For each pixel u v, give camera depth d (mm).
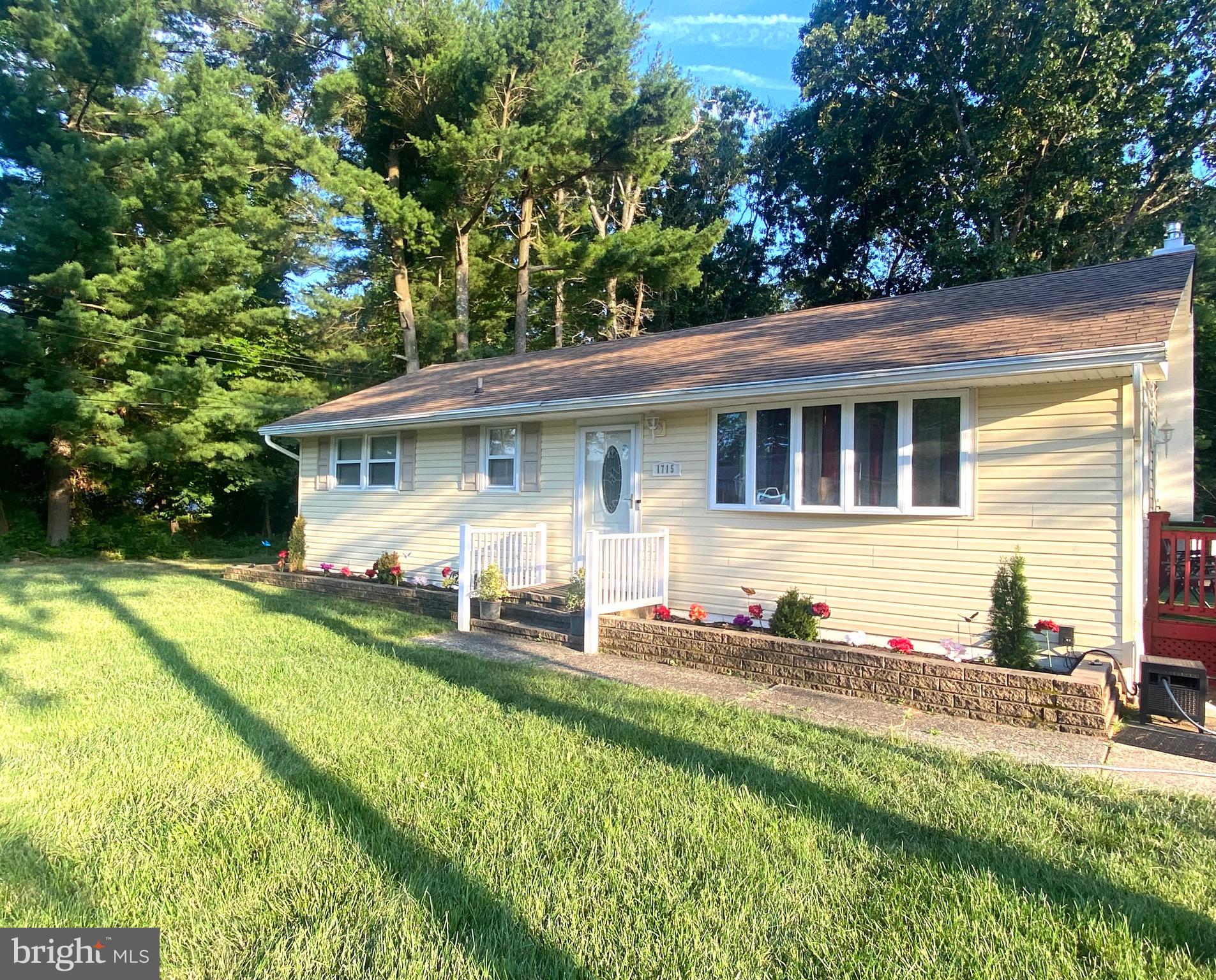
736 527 7684
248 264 16969
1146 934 2562
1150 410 6988
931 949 2473
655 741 4461
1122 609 5539
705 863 3031
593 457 9172
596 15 20391
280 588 11305
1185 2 17938
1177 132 18766
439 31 18547
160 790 3674
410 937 2523
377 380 21797
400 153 21516
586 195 24406
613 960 2422
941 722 5078
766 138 26328
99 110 16406
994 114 20250
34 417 14359
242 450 16859
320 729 4578
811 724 4914
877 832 3322
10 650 6703
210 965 2395
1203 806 3645
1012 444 6004
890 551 6621
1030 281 8344
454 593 9219
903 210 24156
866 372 6156
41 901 2736
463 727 4668
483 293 24047
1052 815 3516
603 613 7320
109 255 15492
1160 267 7273
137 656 6469
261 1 22281
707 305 26031
